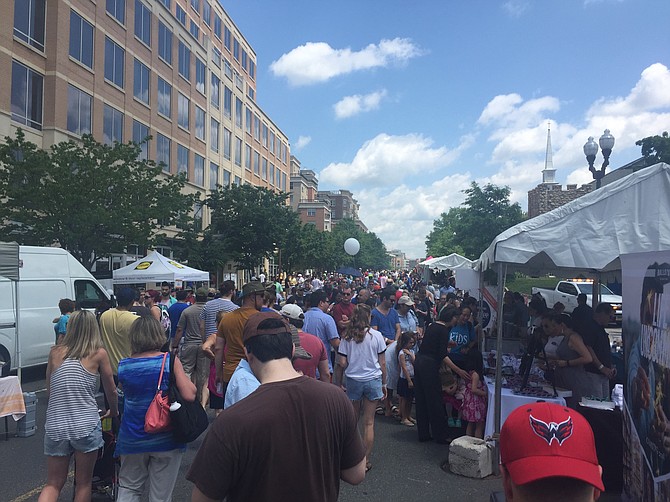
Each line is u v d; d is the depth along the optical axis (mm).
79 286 12117
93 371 4055
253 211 32344
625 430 4172
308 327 6453
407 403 7480
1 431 7160
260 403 2043
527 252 5391
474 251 37312
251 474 1954
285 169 73125
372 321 8484
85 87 25547
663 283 3396
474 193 37188
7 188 15570
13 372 11555
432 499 4852
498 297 5758
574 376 6137
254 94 60375
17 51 21375
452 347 7004
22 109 21797
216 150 45094
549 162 64875
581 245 5262
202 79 41906
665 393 3340
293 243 41938
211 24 46250
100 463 4551
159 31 34000
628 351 4090
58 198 16031
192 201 23328
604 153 11383
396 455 6074
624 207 5246
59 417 3852
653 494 3525
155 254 17688
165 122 34781
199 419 3717
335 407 2170
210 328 7434
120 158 18906
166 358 3736
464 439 5691
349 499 4848
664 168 5172
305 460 2012
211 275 34844
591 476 1568
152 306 11398
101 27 26984
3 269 8523
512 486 1686
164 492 3678
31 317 10789
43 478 5371
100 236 17609
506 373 6887
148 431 3518
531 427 1668
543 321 6230
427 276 32031
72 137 24156
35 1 22703
